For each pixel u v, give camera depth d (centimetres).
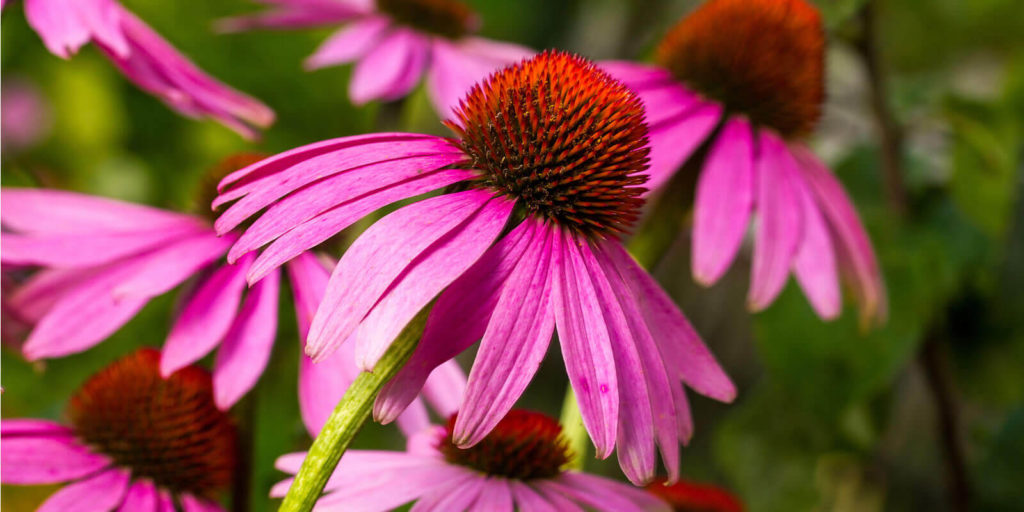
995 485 73
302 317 59
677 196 64
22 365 72
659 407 53
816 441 74
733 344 111
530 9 131
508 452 57
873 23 71
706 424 109
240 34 87
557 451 57
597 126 55
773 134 65
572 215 54
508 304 52
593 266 54
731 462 75
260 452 66
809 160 66
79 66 89
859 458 74
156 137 90
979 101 73
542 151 54
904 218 73
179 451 58
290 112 88
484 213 53
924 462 86
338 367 58
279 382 67
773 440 75
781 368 70
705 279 62
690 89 66
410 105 75
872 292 66
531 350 52
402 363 52
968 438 80
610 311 53
